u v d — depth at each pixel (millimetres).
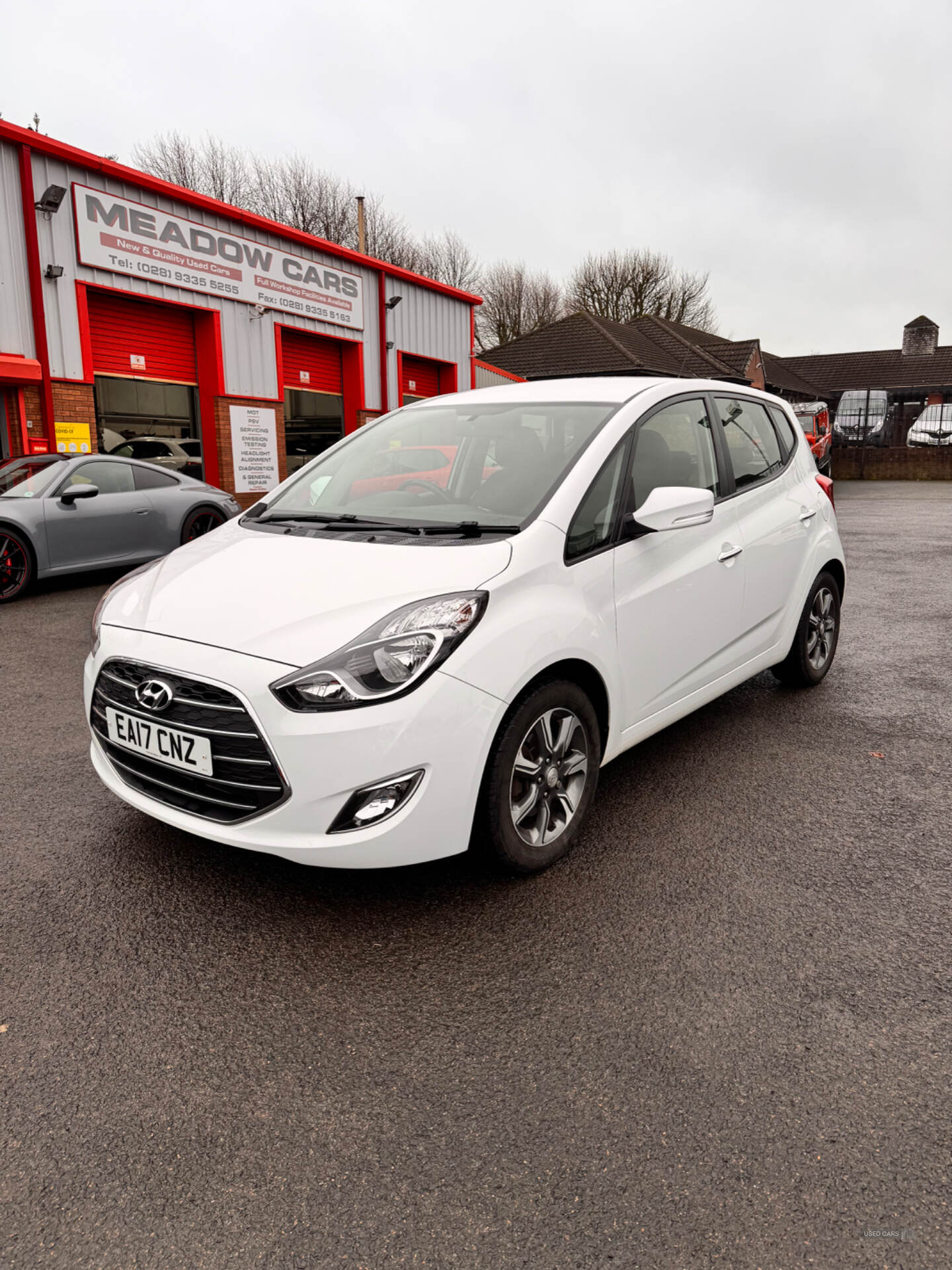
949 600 7531
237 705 2305
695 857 2922
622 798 3396
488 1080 1919
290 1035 2072
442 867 2857
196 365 14953
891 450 29156
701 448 3574
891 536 12586
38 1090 1895
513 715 2535
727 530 3566
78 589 8195
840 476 29812
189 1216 1585
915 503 19156
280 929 2510
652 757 3812
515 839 2639
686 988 2230
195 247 14102
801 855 2939
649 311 51281
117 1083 1916
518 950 2398
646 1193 1621
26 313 11695
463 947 2416
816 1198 1604
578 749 2844
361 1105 1852
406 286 19531
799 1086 1887
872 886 2738
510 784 2568
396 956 2375
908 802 3355
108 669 2637
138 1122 1806
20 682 5117
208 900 2666
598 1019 2115
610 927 2508
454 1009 2158
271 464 16203
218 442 15039
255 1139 1760
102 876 2812
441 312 20906
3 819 3254
